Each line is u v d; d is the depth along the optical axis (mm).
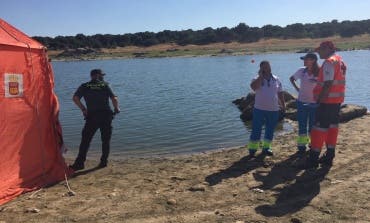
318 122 4590
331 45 4504
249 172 4672
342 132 6633
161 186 4305
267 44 74312
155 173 4844
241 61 39469
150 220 3453
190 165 5184
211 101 12734
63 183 4523
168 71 28344
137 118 9875
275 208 3633
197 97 13867
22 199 4035
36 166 4539
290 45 70188
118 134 8008
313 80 5156
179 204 3770
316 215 3461
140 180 4555
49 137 4770
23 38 4578
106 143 5250
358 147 5559
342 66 4535
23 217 3562
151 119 9703
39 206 3818
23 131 4418
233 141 7219
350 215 3434
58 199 3992
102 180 4609
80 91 5074
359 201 3701
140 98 13914
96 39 81562
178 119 9625
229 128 8406
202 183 4340
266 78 5195
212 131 8148
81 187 4359
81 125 9148
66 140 7641
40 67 4688
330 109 4543
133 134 7988
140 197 3973
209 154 5926
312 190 4016
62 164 4812
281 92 5332
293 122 8367
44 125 4699
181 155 6238
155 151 6625
